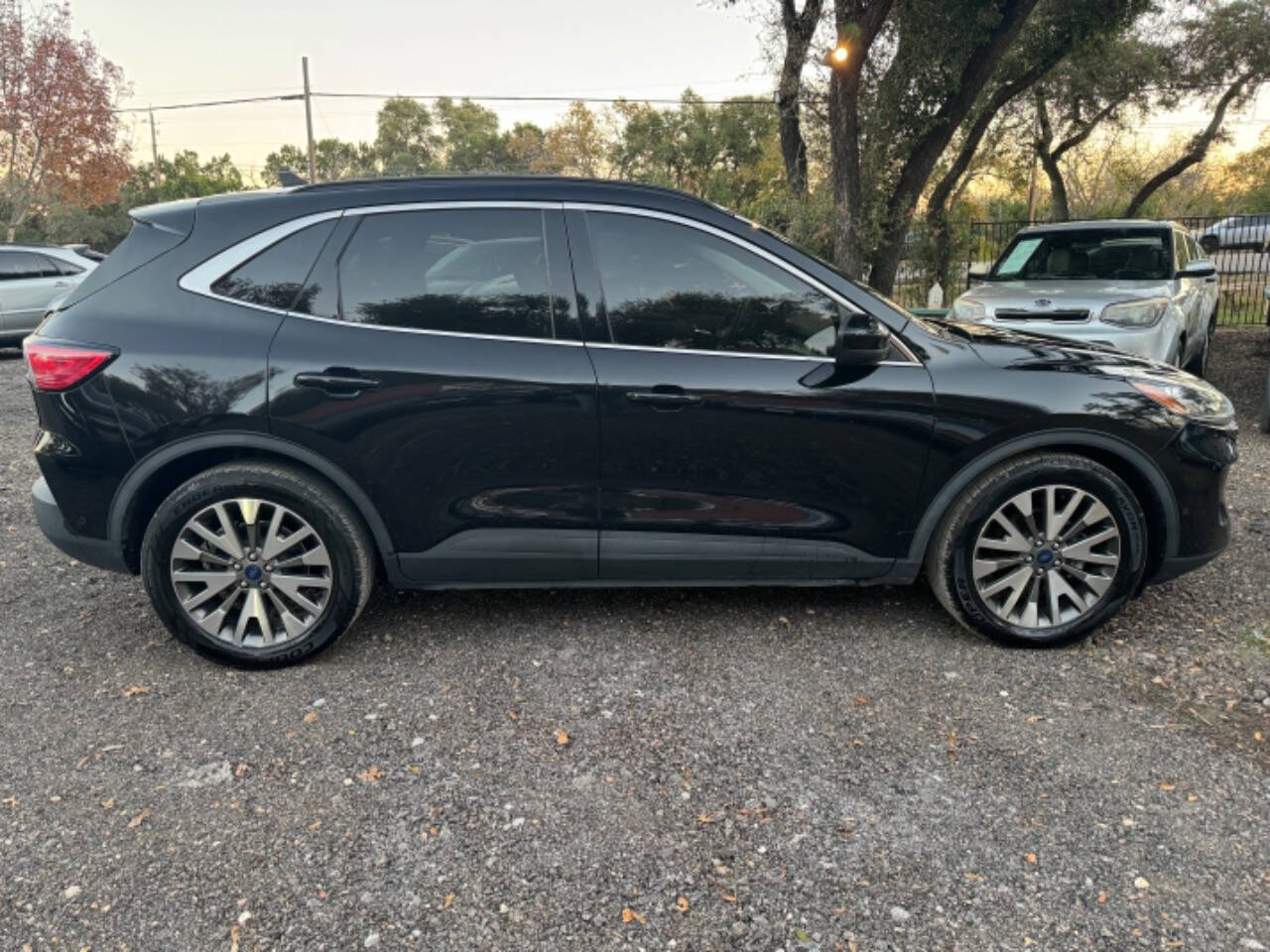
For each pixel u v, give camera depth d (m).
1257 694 3.01
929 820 2.39
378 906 2.10
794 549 3.29
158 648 3.44
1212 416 3.35
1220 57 20.00
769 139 36.12
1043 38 14.33
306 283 3.09
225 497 3.08
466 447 3.11
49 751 2.74
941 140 12.53
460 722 2.89
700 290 3.16
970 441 3.19
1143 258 8.16
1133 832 2.32
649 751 2.72
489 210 3.15
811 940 1.99
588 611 3.73
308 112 42.12
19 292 12.48
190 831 2.37
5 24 25.36
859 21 10.85
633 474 3.17
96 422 3.02
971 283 9.27
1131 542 3.27
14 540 4.69
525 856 2.27
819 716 2.91
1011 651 3.35
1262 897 2.09
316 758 2.70
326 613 3.20
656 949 1.97
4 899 2.11
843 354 3.04
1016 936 1.99
